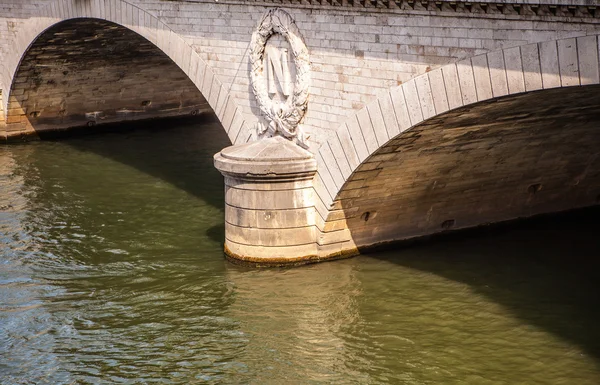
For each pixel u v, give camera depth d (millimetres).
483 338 27516
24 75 51594
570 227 35594
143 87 55531
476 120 28516
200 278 32156
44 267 33625
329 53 30891
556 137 32469
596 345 26828
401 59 28203
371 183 31656
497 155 32750
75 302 30688
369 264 32656
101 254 34719
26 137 53250
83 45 50688
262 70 34062
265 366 26328
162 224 37688
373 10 28734
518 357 26375
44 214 39281
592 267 31953
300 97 32094
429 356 26625
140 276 32562
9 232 37156
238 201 32656
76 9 44906
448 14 26344
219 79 36625
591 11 22438
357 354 26859
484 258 33000
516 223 35844
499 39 25031
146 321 29234
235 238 33031
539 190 35812
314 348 27266
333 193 31656
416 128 28406
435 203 34031
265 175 31812
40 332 28688
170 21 38719
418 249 33906
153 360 26828
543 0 23297
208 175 44469
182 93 56812
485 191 34625
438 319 28734
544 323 28234
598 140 33719
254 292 30906
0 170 46156
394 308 29547
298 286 31219
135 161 47500
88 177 44594
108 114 55312
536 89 24188
